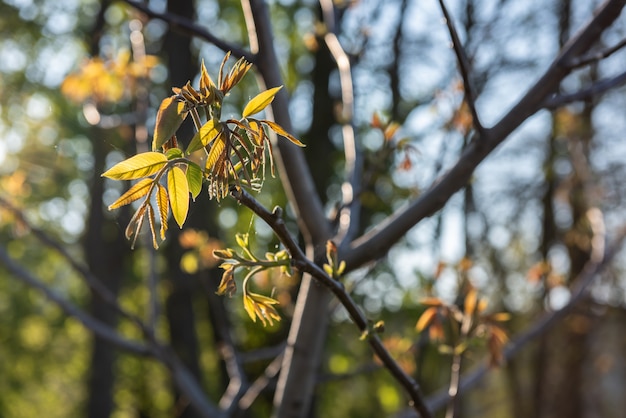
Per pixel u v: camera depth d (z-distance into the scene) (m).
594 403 15.90
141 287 17.66
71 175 12.39
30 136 6.61
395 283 11.28
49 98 11.27
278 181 10.45
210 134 1.54
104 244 14.32
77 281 18.97
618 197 10.83
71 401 22.94
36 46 11.80
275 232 1.81
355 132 4.15
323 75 9.71
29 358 21.05
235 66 1.57
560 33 12.00
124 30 11.52
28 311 18.97
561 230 14.27
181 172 1.53
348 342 12.55
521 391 16.55
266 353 5.54
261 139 1.56
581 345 14.79
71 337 20.34
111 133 9.07
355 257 3.35
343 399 14.59
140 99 5.13
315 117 9.75
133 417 20.08
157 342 5.34
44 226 15.22
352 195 3.84
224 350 5.52
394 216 3.33
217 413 5.20
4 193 5.27
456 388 3.11
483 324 3.06
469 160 3.22
